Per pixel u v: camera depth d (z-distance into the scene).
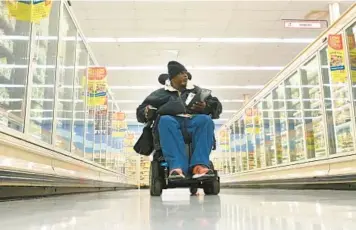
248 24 8.44
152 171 2.97
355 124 3.73
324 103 4.53
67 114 4.21
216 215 1.06
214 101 2.99
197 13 7.89
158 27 8.56
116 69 11.55
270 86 6.79
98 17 7.98
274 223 0.82
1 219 1.02
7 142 2.16
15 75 2.84
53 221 0.96
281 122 6.45
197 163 2.64
